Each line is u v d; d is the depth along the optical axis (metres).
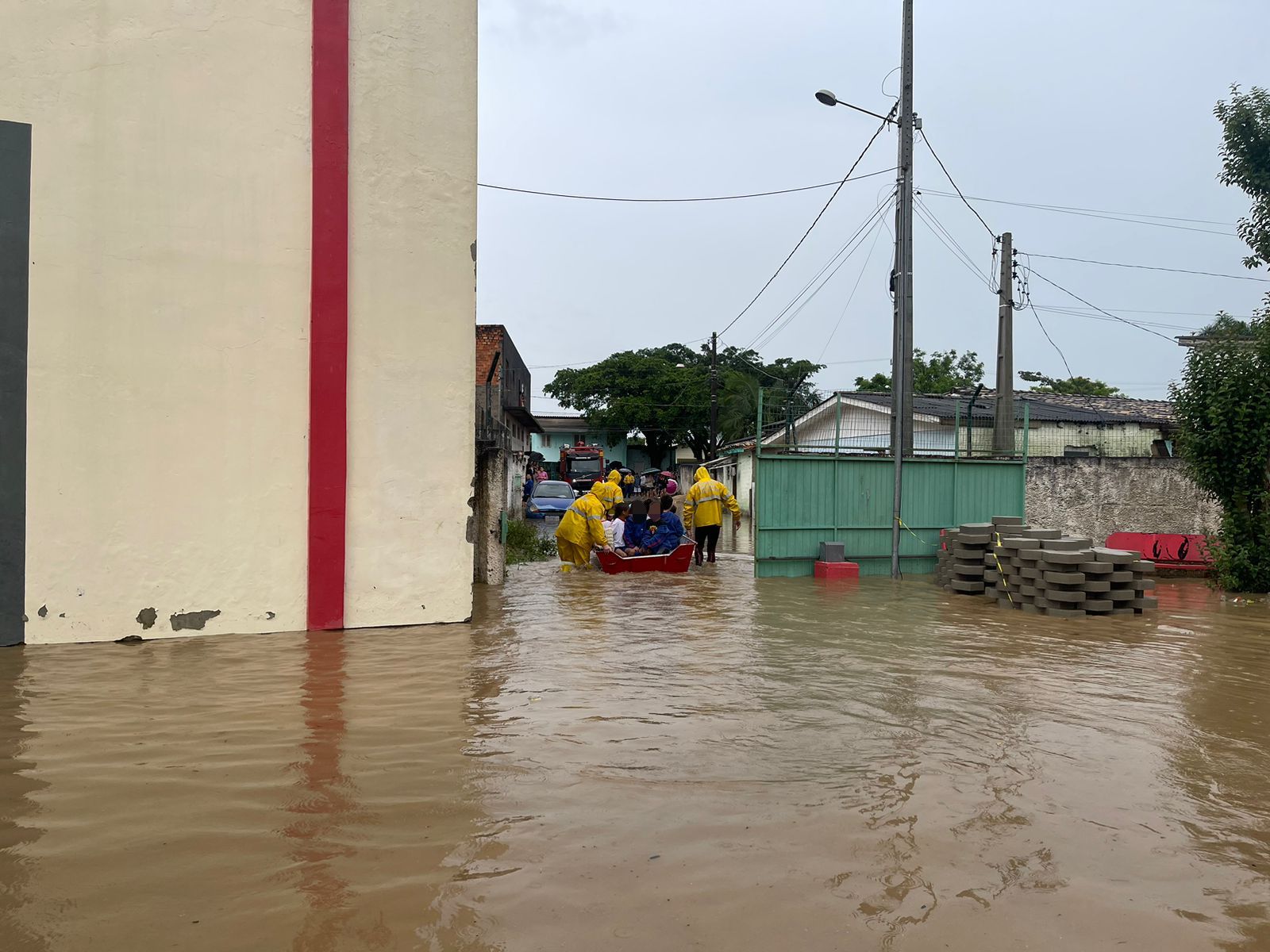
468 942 2.44
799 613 9.20
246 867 2.88
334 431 7.59
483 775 3.85
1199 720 5.13
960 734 4.67
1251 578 12.57
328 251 7.58
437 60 8.00
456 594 8.09
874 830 3.32
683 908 2.67
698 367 52.50
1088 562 9.43
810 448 14.08
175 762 3.93
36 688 5.35
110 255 6.95
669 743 4.39
